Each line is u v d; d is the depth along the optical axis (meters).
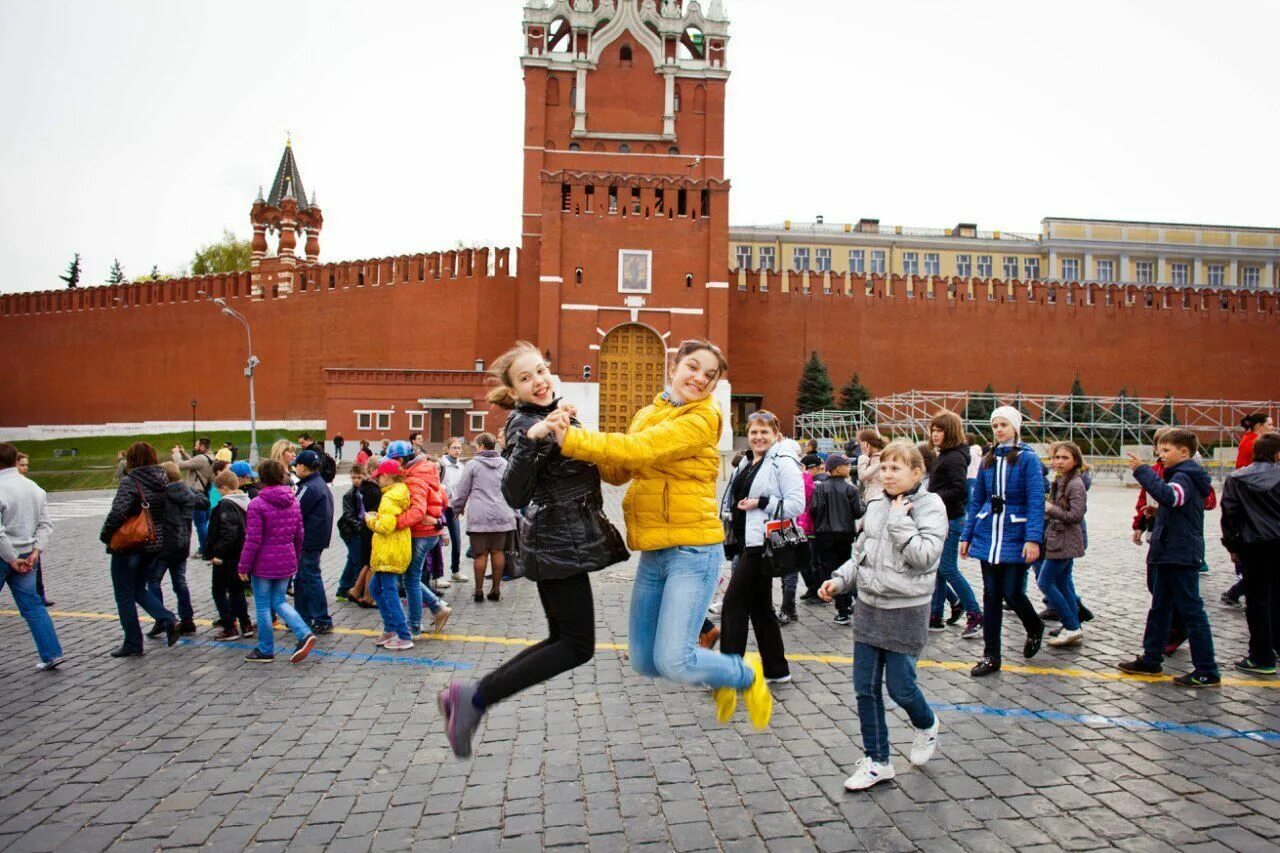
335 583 11.64
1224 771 4.71
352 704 6.17
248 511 7.24
